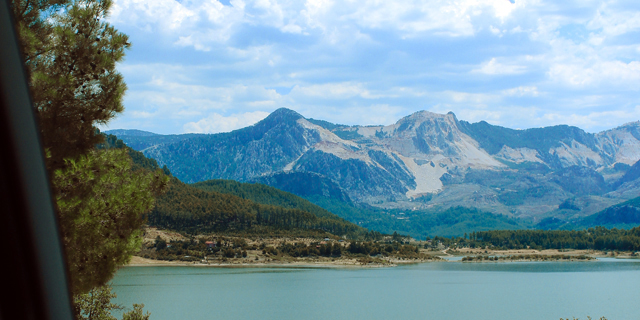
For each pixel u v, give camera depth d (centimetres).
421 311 13788
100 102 2038
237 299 15188
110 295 3144
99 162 2017
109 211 1966
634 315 13188
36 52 1917
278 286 18738
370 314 13275
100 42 2112
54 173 1820
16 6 1848
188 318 11612
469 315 13188
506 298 16412
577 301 15762
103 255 1933
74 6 2102
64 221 1819
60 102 1905
